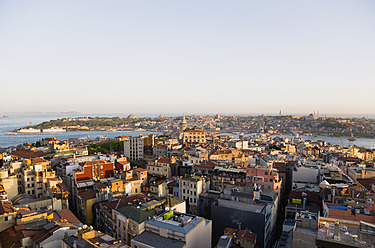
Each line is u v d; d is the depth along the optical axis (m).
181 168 178.62
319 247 64.38
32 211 82.06
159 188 139.50
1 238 72.50
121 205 100.38
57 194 110.38
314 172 158.50
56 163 192.50
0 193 108.31
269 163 184.12
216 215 110.44
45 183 128.50
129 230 83.62
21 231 74.62
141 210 89.88
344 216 78.06
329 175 153.75
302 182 159.00
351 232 69.25
